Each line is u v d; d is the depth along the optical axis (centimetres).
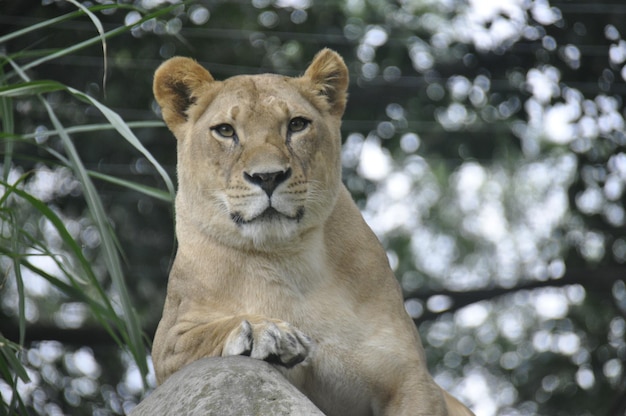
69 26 1348
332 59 714
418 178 1758
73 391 1433
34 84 666
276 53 1474
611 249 1578
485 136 1549
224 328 612
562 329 1653
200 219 667
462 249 1773
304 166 658
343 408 658
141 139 1398
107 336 1376
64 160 709
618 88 1512
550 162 1725
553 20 1509
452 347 1759
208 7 1448
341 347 647
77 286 704
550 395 1620
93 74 1395
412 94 1541
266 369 546
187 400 525
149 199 1433
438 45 1538
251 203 642
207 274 661
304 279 654
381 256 686
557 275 1608
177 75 704
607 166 1541
